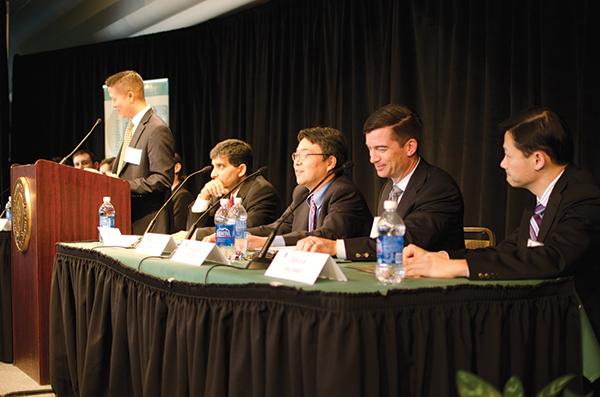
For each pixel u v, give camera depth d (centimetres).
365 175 432
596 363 168
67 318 265
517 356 150
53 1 756
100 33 713
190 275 188
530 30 321
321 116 471
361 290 144
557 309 157
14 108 753
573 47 300
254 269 187
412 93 400
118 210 317
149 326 198
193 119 597
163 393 186
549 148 182
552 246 167
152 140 358
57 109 723
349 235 255
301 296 146
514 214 320
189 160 600
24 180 296
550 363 155
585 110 287
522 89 328
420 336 143
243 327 159
